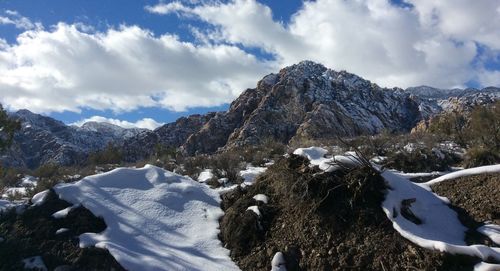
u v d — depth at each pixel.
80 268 9.34
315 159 11.36
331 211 9.91
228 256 10.28
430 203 10.16
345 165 10.55
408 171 13.01
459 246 8.16
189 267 9.33
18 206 11.56
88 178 12.31
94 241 10.05
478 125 13.94
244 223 10.62
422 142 15.60
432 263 8.16
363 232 9.30
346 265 8.90
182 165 18.59
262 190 11.61
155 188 12.43
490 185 10.30
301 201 10.30
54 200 11.68
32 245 10.12
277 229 10.34
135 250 9.94
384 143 15.48
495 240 8.63
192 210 11.83
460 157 13.67
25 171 21.16
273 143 20.50
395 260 8.56
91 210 11.12
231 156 17.98
